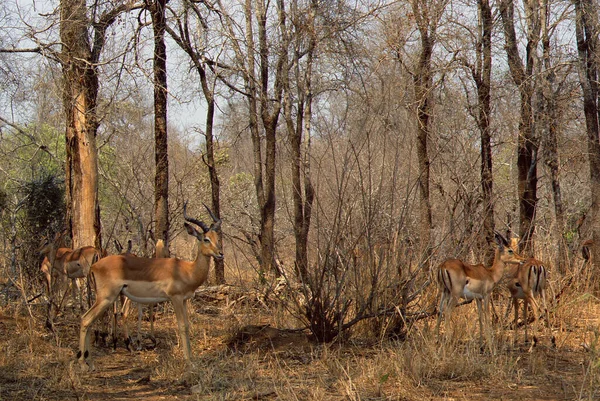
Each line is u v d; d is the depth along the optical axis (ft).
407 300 30.81
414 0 39.27
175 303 26.89
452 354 26.53
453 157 36.91
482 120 40.86
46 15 35.96
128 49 35.17
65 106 38.09
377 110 33.68
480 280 30.01
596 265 41.52
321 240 31.40
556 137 46.11
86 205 38.29
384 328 30.76
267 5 47.73
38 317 35.55
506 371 26.07
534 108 42.57
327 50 44.55
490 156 40.04
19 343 29.86
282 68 46.32
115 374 26.37
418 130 38.45
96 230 38.60
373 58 44.01
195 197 60.75
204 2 41.60
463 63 39.91
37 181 47.55
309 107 49.21
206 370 25.41
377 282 30.86
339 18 44.21
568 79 46.09
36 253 39.45
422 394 23.34
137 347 30.68
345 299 30.35
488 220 37.32
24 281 41.09
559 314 34.86
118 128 39.70
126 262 26.78
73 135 38.32
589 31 41.98
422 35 39.96
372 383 24.30
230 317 35.91
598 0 42.80
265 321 35.53
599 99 47.11
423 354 26.48
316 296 30.58
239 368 26.71
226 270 50.80
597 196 42.37
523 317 34.27
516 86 41.78
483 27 41.22
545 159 46.24
